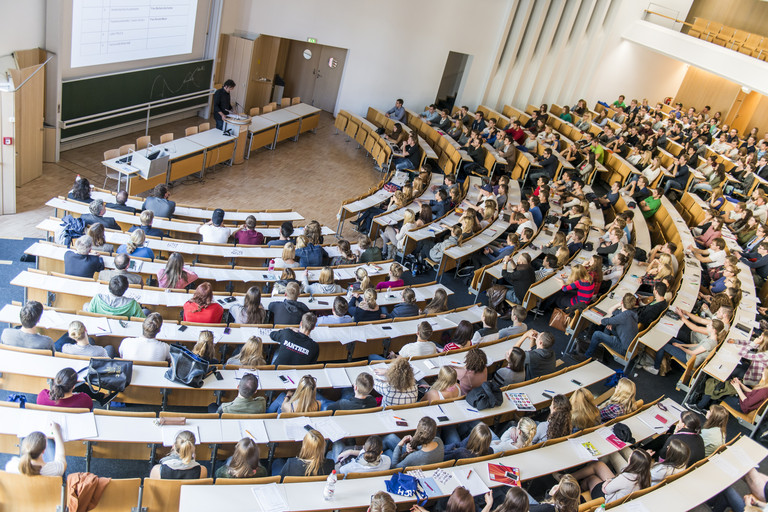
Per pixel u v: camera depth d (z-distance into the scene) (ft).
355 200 41.45
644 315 32.27
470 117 65.77
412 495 18.24
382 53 64.39
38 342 20.85
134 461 21.50
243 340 24.35
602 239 40.37
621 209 49.06
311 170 51.98
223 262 32.65
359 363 24.49
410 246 38.40
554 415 22.49
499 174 57.26
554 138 59.98
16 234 33.19
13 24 35.53
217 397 22.26
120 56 43.93
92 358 19.88
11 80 32.45
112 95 44.39
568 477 18.42
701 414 29.30
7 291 28.45
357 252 37.04
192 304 24.80
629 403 24.94
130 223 33.19
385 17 62.49
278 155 53.57
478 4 66.44
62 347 21.20
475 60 69.92
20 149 36.81
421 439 19.74
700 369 29.01
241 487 17.24
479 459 20.45
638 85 85.35
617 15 75.87
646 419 24.59
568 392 25.38
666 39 71.10
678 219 46.80
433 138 59.06
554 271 35.73
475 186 49.60
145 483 16.53
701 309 35.22
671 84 87.56
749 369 28.81
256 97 61.62
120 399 21.35
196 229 34.06
